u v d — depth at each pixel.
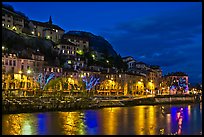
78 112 95.81
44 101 101.94
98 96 142.25
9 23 173.62
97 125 62.59
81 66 177.25
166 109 117.38
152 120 73.38
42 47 174.88
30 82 134.50
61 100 109.56
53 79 142.50
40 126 60.50
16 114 84.19
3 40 154.50
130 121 70.62
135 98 150.50
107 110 106.94
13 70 129.38
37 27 193.38
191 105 154.50
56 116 80.69
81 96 131.25
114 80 184.88
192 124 65.06
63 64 168.62
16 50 151.88
